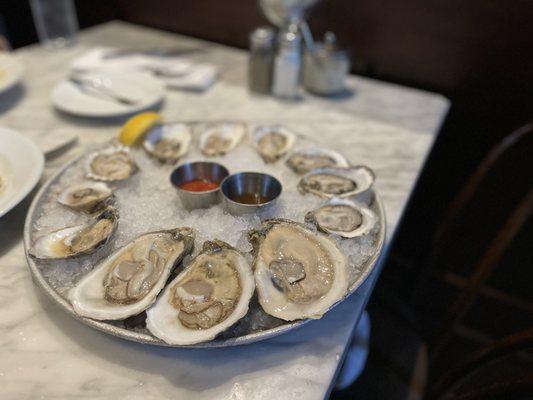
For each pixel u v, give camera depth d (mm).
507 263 793
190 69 703
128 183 422
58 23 804
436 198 829
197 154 480
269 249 336
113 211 358
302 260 330
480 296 841
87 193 395
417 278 784
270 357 291
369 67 780
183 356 290
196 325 280
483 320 830
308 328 311
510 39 645
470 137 748
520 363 738
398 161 528
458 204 610
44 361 282
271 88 675
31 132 540
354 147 552
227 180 398
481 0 635
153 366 283
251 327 290
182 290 303
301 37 680
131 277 311
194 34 922
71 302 286
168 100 646
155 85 638
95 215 368
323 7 753
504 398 347
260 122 598
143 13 950
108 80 656
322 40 790
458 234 815
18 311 313
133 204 393
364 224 368
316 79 667
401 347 517
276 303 297
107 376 276
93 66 690
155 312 285
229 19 861
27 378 272
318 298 302
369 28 741
